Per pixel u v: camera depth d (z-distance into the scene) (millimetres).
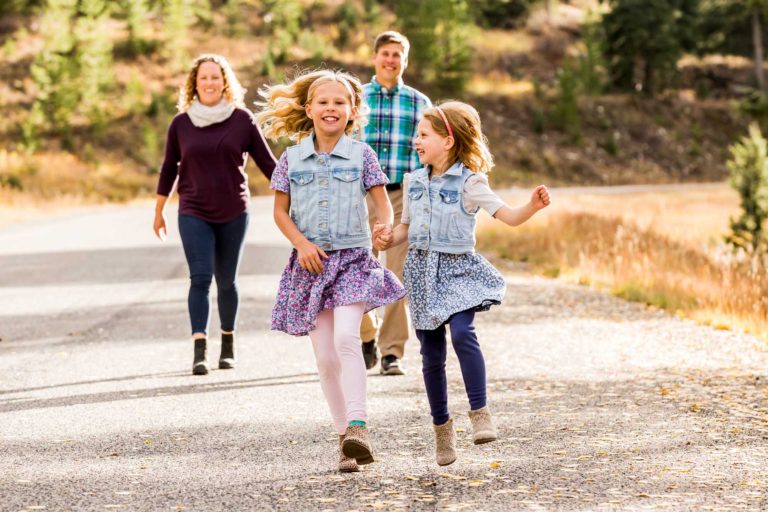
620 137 89750
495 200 6707
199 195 10359
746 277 18297
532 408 8750
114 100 74312
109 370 10539
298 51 88000
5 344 12195
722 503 5789
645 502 5812
